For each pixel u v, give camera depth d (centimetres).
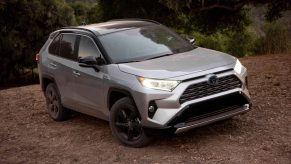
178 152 658
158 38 777
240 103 683
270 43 1744
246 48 2591
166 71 646
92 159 674
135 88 648
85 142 758
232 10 1991
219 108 656
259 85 1011
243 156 619
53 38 889
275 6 1909
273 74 1120
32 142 796
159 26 825
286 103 845
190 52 744
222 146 662
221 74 655
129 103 674
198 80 635
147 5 2027
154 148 684
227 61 688
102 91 721
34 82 3038
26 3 2750
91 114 784
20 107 1077
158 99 631
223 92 654
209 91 644
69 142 770
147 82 640
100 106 741
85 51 773
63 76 825
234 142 673
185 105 625
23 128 895
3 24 2748
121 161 649
